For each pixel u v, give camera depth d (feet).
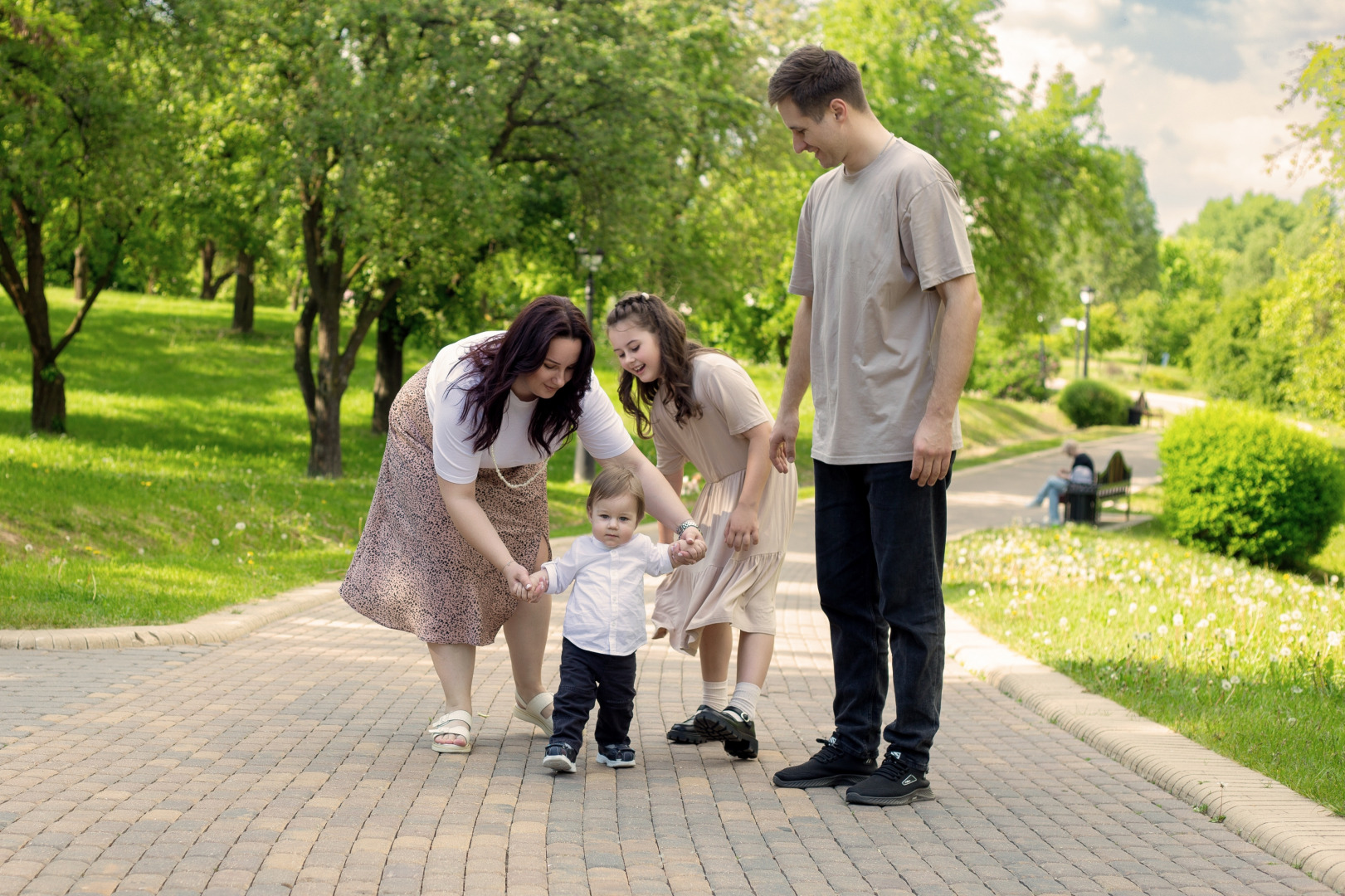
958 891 9.47
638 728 15.84
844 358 12.34
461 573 13.56
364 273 61.98
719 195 81.97
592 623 13.00
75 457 48.80
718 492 14.25
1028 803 12.36
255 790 11.60
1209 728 15.35
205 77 50.55
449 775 12.55
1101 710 16.75
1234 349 176.04
